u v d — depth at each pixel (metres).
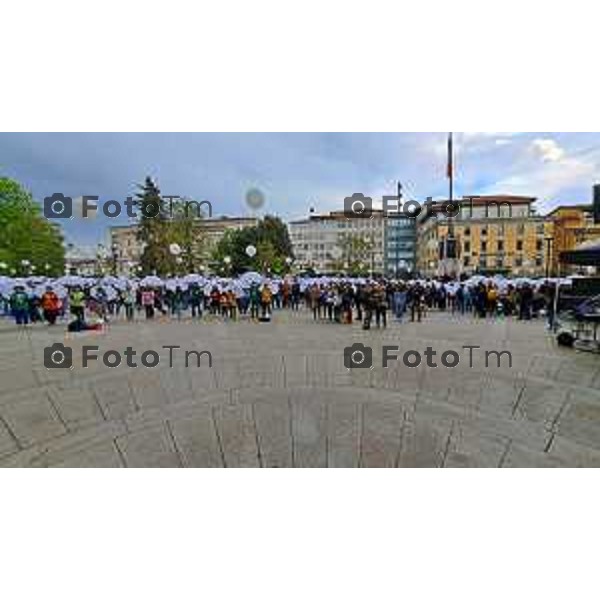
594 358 7.54
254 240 50.66
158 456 4.17
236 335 10.62
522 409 5.20
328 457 4.16
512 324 13.20
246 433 4.60
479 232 56.69
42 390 5.80
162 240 37.81
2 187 39.31
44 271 42.38
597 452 4.25
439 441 4.44
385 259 59.50
